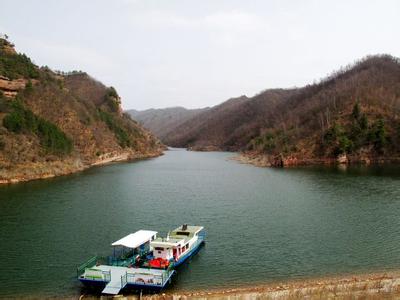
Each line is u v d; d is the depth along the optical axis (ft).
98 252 144.36
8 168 336.08
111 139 651.25
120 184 324.60
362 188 288.10
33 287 113.19
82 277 110.93
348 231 171.63
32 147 378.94
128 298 103.96
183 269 127.24
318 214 205.36
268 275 120.88
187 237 143.64
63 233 169.78
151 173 419.74
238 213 210.79
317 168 453.58
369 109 569.64
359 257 136.98
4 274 122.93
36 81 541.34
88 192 278.46
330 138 516.73
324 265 129.29
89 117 613.93
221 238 163.53
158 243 127.13
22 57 553.23
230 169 468.75
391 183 311.68
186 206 230.27
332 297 96.37
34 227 179.32
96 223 187.83
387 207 219.20
